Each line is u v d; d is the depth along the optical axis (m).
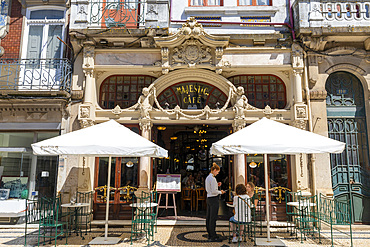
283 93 9.57
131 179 9.20
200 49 9.26
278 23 9.48
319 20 8.90
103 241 6.84
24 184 9.41
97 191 9.14
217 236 6.96
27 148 9.30
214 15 9.80
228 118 9.23
